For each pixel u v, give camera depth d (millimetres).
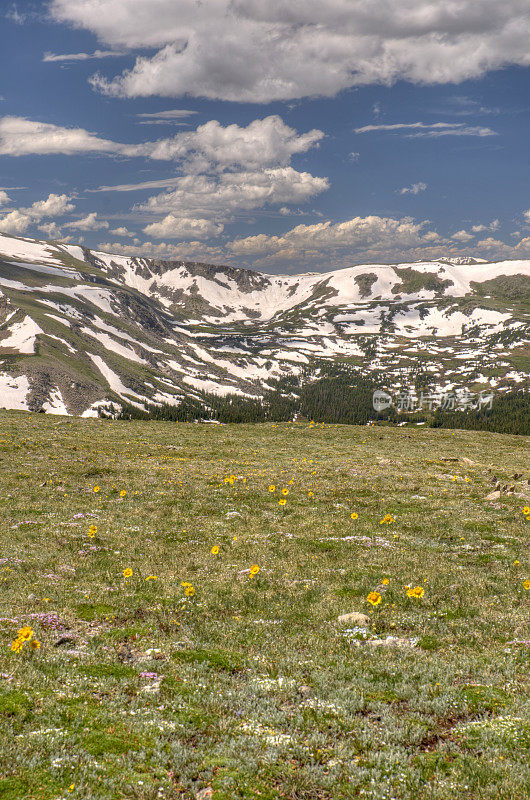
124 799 6203
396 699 9156
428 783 6699
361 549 20531
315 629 12859
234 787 6555
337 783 6734
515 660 10789
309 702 8828
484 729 7996
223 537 22375
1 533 21031
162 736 7590
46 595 14211
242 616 13672
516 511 26891
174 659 10445
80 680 9141
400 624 13156
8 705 8047
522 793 6352
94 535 21531
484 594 15312
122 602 14000
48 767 6652
